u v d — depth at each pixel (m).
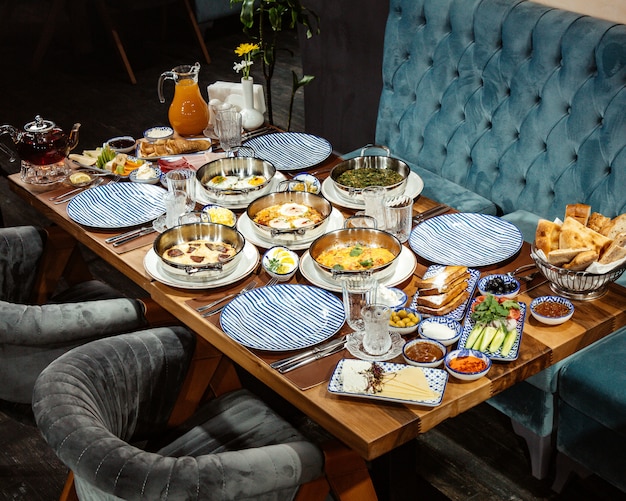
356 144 4.64
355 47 4.31
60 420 1.76
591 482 2.68
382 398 1.87
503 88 3.24
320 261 2.34
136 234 2.62
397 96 3.72
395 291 2.23
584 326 2.11
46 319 2.32
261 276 2.39
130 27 7.39
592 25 2.91
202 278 2.34
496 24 3.19
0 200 4.70
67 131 5.59
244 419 2.25
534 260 2.26
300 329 2.13
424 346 2.04
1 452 2.93
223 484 1.69
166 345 2.23
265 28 7.39
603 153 2.92
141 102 6.05
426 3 3.46
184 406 2.34
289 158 3.07
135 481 1.64
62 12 7.55
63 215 2.77
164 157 3.04
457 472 2.73
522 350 2.03
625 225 2.27
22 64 6.92
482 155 3.36
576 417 2.47
